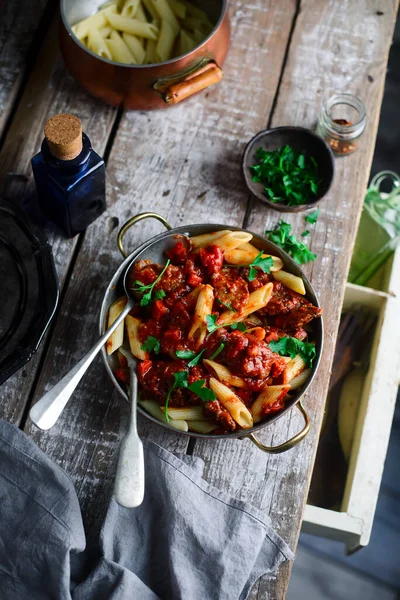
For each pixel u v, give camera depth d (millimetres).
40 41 1025
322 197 937
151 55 987
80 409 875
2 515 812
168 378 826
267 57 1025
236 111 1002
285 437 884
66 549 794
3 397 880
